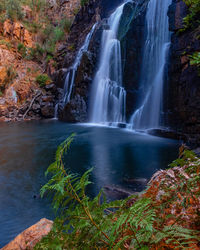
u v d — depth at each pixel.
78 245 0.92
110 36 19.62
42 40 29.56
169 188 1.11
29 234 1.80
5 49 25.16
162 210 1.00
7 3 28.38
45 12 32.75
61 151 0.92
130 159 7.96
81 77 20.17
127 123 16.34
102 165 7.30
